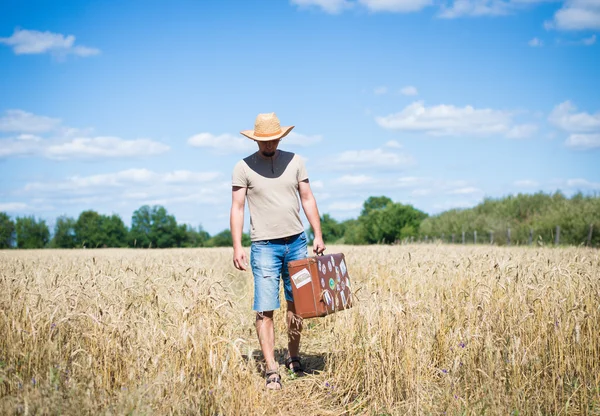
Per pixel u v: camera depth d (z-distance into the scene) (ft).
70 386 12.49
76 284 17.62
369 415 14.99
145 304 17.79
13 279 18.22
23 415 11.44
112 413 11.81
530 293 19.77
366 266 33.19
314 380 17.66
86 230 271.69
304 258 17.49
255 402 14.15
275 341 23.86
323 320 26.12
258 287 17.85
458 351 16.05
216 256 53.01
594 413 14.07
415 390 15.06
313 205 18.94
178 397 12.87
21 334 14.76
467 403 13.73
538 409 13.62
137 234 286.87
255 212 18.13
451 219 141.49
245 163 18.22
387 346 15.80
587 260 26.17
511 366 15.02
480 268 24.04
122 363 14.35
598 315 17.22
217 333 15.56
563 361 15.83
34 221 268.82
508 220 123.03
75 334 15.20
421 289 21.56
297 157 18.70
